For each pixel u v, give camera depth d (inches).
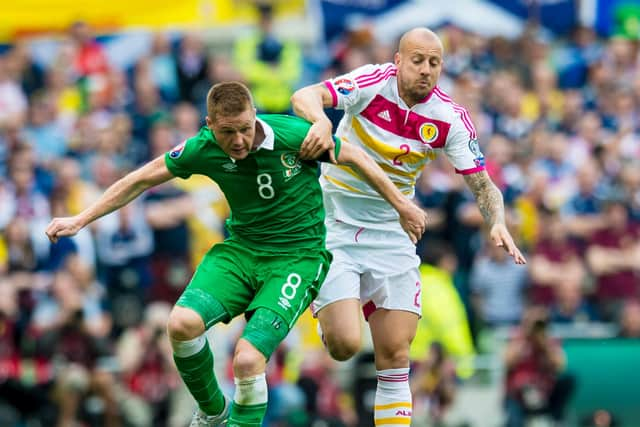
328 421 1771.7
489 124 2298.2
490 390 1831.9
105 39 2390.5
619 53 2583.7
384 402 1083.3
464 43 2495.1
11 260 1942.7
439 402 1801.2
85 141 2153.1
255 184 956.0
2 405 1796.3
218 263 971.3
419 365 1815.9
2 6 2412.6
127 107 2244.1
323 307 1066.7
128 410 1804.9
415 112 1054.4
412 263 1095.6
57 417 1796.3
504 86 2352.4
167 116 2191.2
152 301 1942.7
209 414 995.3
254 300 961.5
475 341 1907.0
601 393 1834.4
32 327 1861.5
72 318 1822.1
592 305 2043.6
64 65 2329.0
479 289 1991.9
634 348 1844.2
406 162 1069.1
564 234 2073.1
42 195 2049.7
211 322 947.3
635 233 2132.1
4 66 2333.9
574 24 2625.5
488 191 1055.0
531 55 2516.0
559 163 2237.9
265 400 933.8
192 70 2288.4
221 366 1825.8
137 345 1849.2
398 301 1085.1
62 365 1808.6
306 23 2481.5
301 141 952.9
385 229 1088.2
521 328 1873.8
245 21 2455.7
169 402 1808.6
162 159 964.6
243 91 912.3
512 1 2566.4
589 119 2369.6
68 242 1961.1
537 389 1820.9
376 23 2507.4
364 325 1807.3
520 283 2003.0
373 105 1052.5
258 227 973.2
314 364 1804.9
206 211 2027.6
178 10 2448.3
